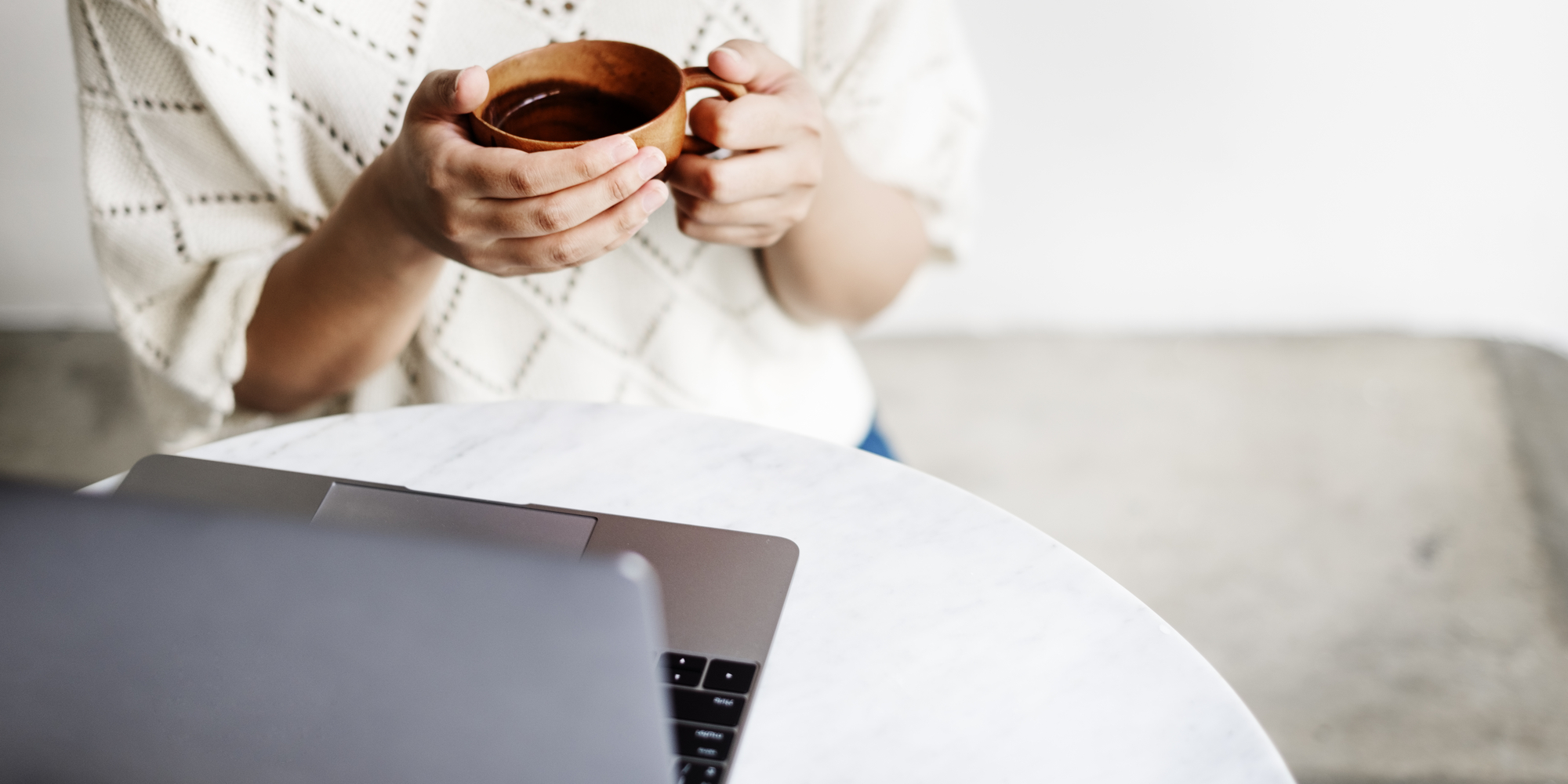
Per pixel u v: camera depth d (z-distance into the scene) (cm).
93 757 42
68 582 37
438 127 53
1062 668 52
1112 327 191
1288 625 145
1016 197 174
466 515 58
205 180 73
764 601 55
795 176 60
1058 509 162
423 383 82
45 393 178
